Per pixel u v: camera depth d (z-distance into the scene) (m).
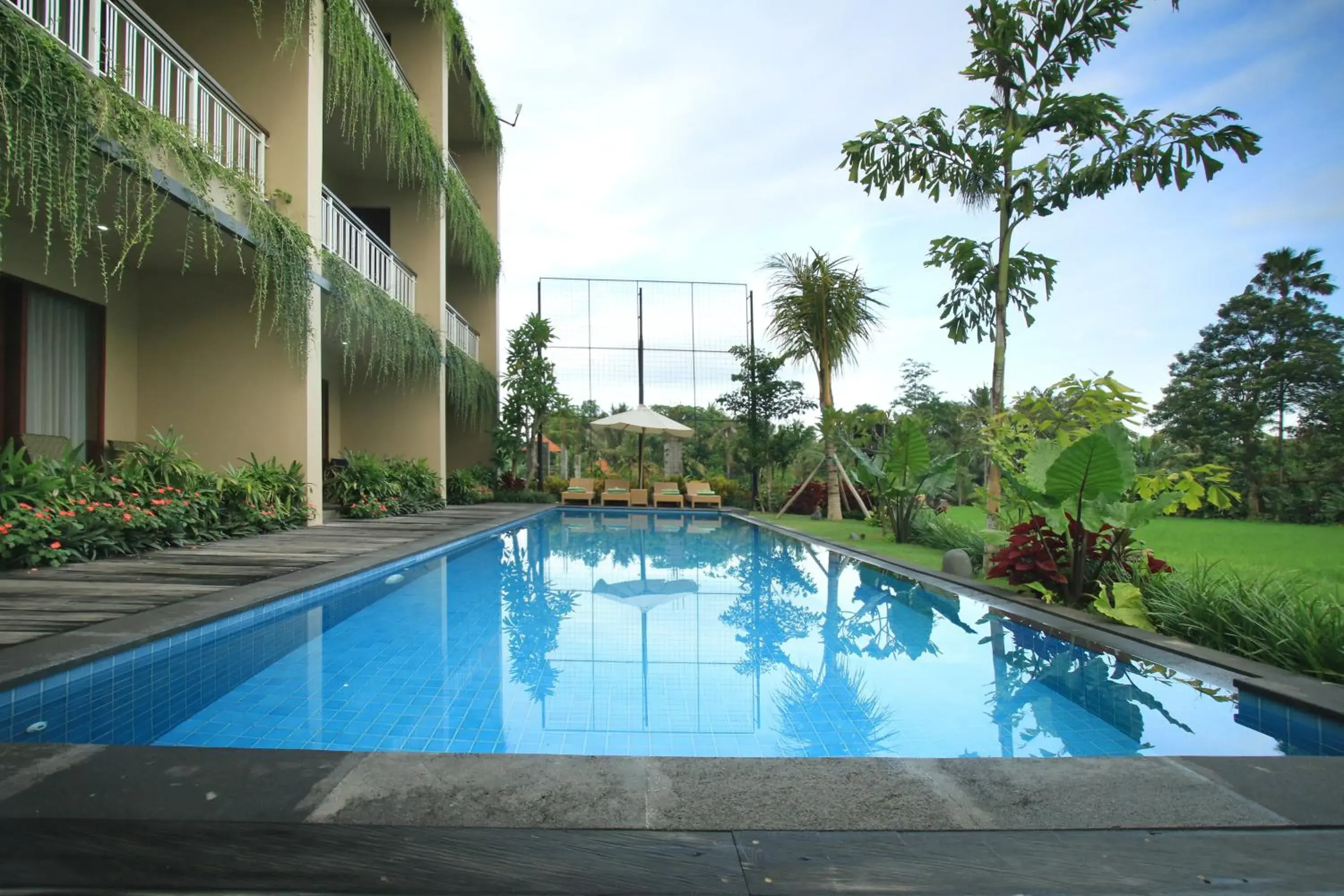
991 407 5.95
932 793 1.57
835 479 12.70
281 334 7.26
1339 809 1.52
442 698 2.70
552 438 23.00
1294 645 2.94
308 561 5.04
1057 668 3.26
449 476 13.68
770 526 10.90
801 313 12.29
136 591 3.78
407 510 10.45
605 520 12.97
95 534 4.89
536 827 1.39
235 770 1.60
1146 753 2.21
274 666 3.10
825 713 2.60
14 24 3.81
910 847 1.35
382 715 2.48
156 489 5.65
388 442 11.66
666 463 22.03
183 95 5.66
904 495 8.74
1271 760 1.78
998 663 3.35
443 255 11.55
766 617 4.39
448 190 11.57
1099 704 2.72
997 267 6.24
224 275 7.31
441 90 11.70
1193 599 3.60
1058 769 1.70
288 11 7.29
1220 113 5.30
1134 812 1.49
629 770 1.66
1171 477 4.68
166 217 5.75
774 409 15.00
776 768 1.70
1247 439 18.22
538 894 1.19
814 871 1.26
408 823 1.39
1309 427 17.94
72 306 6.60
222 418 7.25
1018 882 1.24
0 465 4.68
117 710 2.46
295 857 1.26
